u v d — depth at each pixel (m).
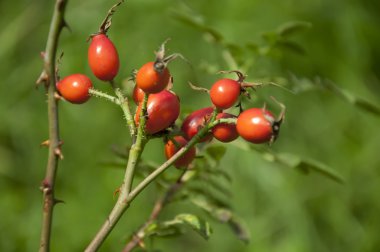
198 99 7.95
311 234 8.09
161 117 3.30
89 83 3.38
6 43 8.58
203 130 3.31
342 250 8.27
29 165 8.44
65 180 8.19
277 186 8.00
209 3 8.22
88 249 3.27
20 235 8.01
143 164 4.42
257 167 7.91
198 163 4.45
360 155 8.35
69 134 8.27
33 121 8.50
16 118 8.46
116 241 7.77
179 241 8.14
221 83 3.28
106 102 8.27
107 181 8.09
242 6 8.18
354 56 8.49
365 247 8.25
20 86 8.53
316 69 8.33
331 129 8.38
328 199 8.27
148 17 8.26
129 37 8.26
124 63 8.19
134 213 7.86
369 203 8.35
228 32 8.04
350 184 8.29
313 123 8.38
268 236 7.98
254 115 3.22
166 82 3.18
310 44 8.39
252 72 5.87
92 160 8.18
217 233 8.02
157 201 4.43
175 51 8.07
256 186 7.98
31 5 8.80
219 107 3.29
